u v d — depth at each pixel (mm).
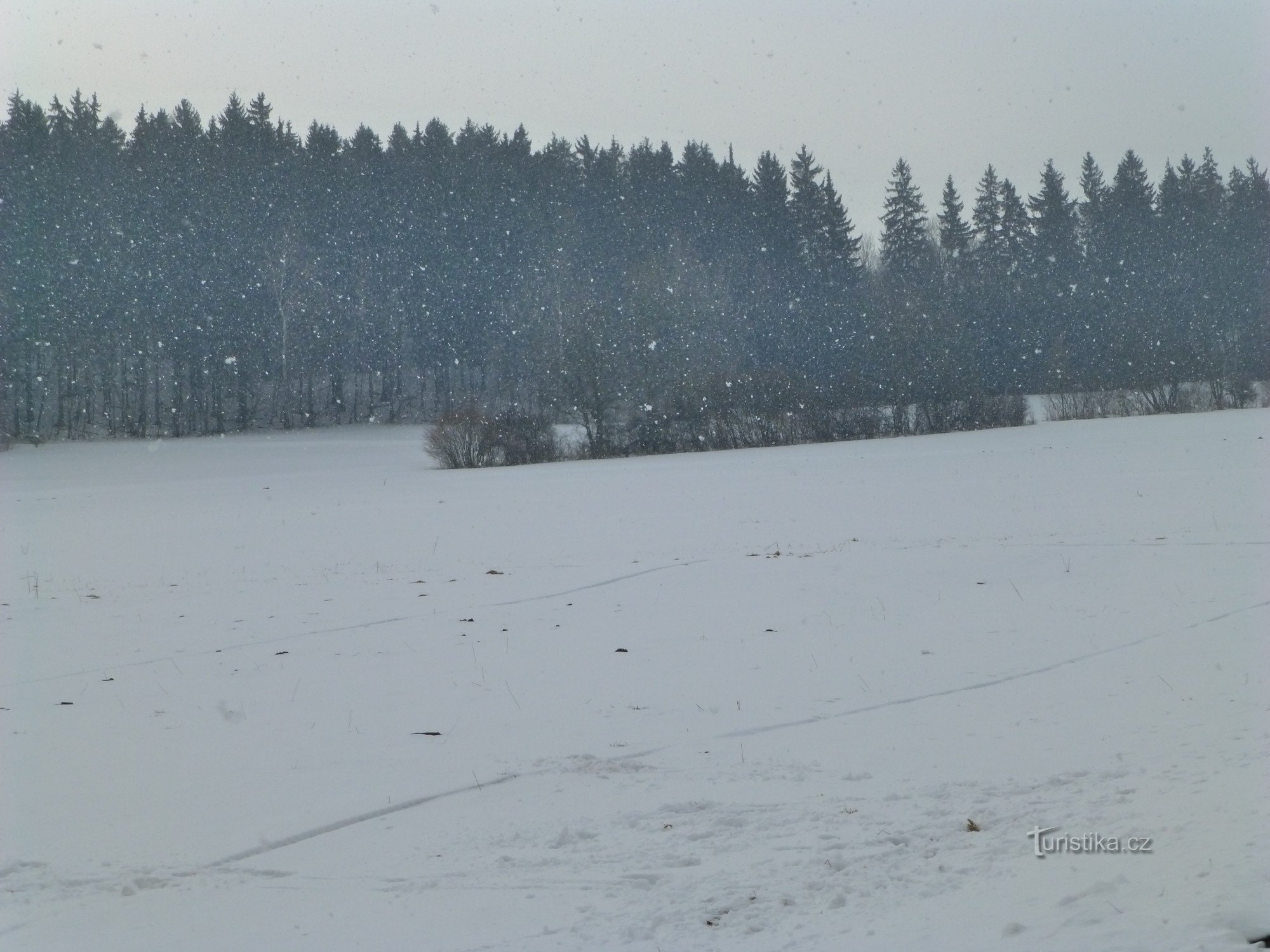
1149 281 79062
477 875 5203
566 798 6395
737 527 23141
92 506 36156
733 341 68375
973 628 11289
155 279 79250
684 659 10570
